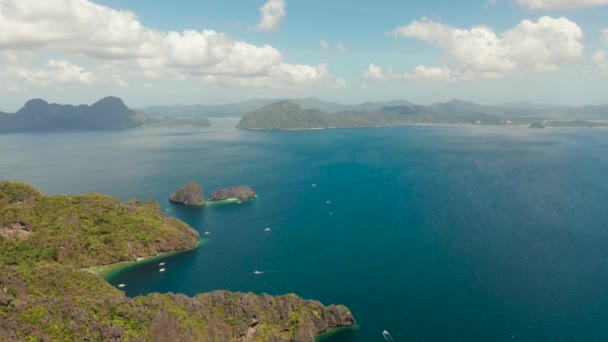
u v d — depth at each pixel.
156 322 134.38
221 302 150.38
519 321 155.62
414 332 151.62
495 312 161.88
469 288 180.88
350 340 149.12
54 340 123.75
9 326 123.81
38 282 162.00
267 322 151.00
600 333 147.25
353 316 162.50
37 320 126.88
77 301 135.75
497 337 146.88
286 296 158.88
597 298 170.12
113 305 136.75
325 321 156.12
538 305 166.12
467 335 148.75
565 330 149.50
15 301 131.00
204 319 143.38
